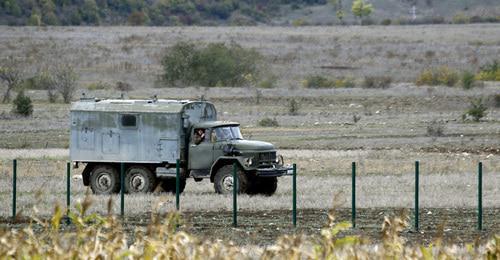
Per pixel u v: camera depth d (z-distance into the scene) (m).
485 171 133.12
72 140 112.31
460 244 77.25
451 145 163.62
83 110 111.88
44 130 186.62
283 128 189.88
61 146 166.50
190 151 110.00
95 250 44.06
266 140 172.00
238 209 96.75
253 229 84.62
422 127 189.25
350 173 131.75
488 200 104.56
